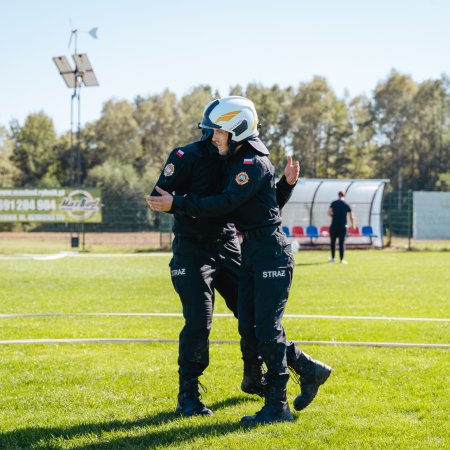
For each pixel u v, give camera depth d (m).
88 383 5.87
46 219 28.83
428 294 12.91
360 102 86.75
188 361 5.05
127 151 79.50
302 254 26.53
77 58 28.80
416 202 34.47
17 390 5.63
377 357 6.87
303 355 5.03
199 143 5.12
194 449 4.16
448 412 4.98
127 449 4.18
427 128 76.62
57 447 4.23
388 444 4.23
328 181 31.12
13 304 11.33
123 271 18.45
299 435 4.42
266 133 80.44
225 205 4.66
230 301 5.47
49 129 86.44
